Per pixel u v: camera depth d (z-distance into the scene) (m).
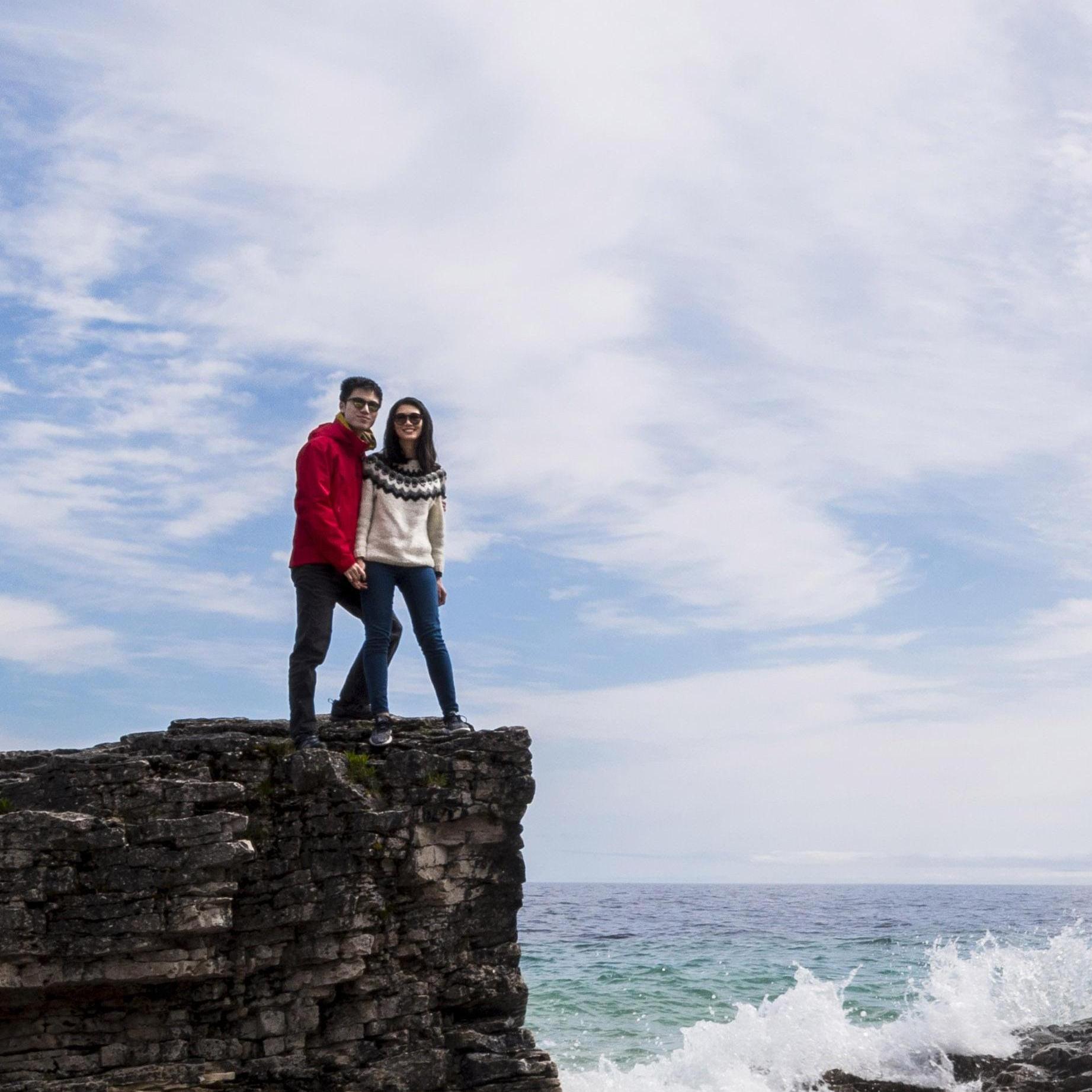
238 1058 10.53
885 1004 21.70
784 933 38.88
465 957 11.36
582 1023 19.84
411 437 12.27
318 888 10.77
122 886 10.21
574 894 94.75
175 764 10.77
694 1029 16.64
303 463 11.73
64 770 10.61
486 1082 10.98
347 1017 10.91
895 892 109.88
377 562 12.00
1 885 9.99
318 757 10.94
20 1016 10.34
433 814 11.26
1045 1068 14.76
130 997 10.48
